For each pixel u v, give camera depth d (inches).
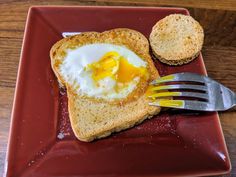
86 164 6.0
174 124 6.8
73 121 6.4
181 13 8.3
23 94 6.6
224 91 7.0
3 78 7.3
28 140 6.2
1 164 6.2
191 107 6.7
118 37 7.5
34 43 7.4
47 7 7.8
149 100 6.8
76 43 7.3
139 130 6.7
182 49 7.5
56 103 6.8
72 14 7.9
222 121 7.1
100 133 6.4
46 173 5.8
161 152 6.3
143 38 7.6
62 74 7.0
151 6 8.8
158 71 7.5
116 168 6.0
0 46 7.7
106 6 8.0
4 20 8.1
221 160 6.2
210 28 8.6
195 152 6.4
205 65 7.9
